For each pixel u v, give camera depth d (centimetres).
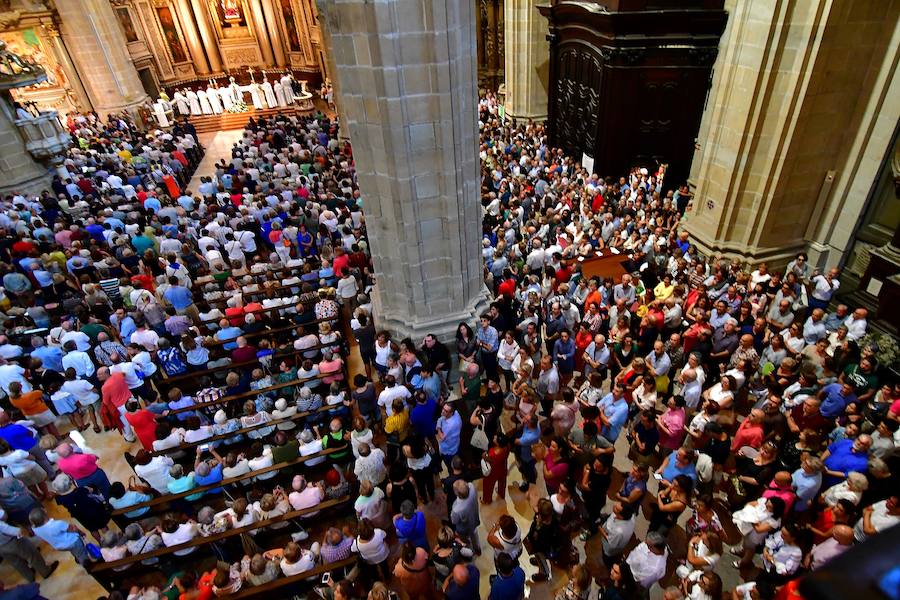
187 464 762
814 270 1086
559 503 593
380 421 812
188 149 2041
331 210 1327
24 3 2095
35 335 984
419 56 705
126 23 2564
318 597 594
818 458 595
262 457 696
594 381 713
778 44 920
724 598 589
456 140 771
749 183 1052
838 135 981
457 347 890
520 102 2005
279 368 871
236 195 1492
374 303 971
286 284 1049
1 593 595
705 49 1262
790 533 519
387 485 676
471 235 876
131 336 915
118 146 1948
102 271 1132
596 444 630
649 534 529
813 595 77
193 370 875
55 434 875
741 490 651
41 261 1149
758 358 777
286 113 2631
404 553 533
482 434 686
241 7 2920
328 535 579
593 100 1503
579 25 1489
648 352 827
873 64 917
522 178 1449
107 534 605
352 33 695
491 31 2350
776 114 976
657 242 1047
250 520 626
